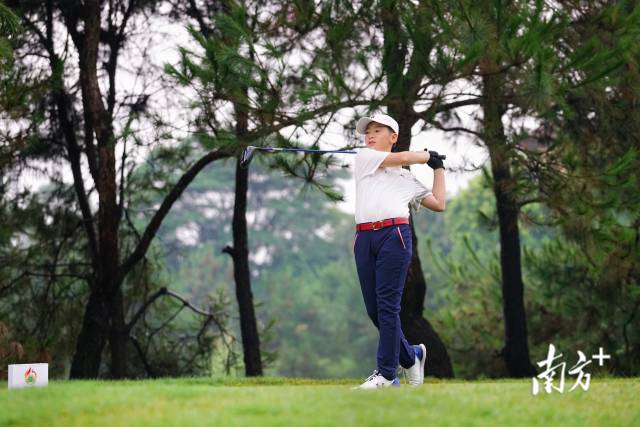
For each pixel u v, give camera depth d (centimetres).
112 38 5916
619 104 5050
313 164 4303
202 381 2930
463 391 1984
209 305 6869
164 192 5919
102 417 1664
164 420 1598
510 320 5922
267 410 1675
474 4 3897
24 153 5634
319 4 4325
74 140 5812
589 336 6575
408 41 4081
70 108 5959
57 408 1742
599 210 4759
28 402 1811
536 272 6762
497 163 4912
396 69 4047
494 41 3931
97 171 5753
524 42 3872
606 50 4212
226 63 3972
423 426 1619
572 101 5134
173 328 6631
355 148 4325
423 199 2256
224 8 5691
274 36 4569
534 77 3866
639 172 5019
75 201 6175
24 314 6047
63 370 6175
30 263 6059
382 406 1738
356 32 4359
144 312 6419
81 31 5903
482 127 4772
